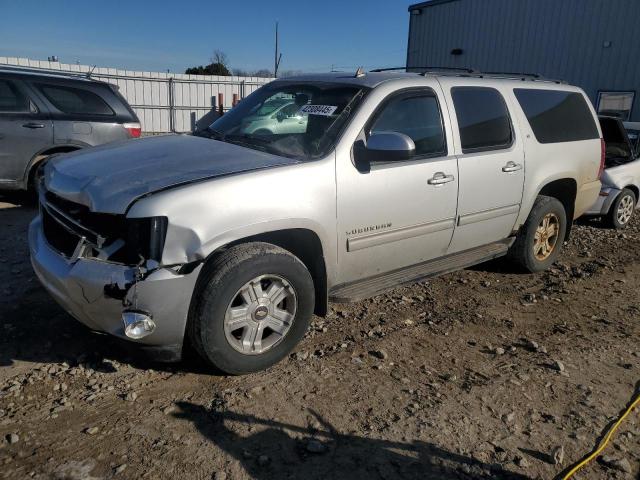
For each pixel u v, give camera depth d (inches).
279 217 134.8
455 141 179.3
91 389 130.2
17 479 100.5
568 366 154.3
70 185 135.3
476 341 167.3
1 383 130.1
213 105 998.4
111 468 104.8
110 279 119.7
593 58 695.7
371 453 113.8
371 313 183.3
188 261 122.3
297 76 189.8
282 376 140.1
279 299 140.3
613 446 121.0
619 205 328.5
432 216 173.3
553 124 220.7
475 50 839.7
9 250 223.1
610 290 219.3
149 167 136.8
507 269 237.5
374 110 158.7
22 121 288.0
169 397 128.5
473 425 125.2
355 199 151.0
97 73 893.8
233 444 113.7
